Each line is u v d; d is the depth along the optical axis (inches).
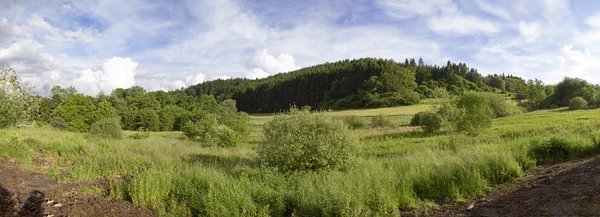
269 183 331.0
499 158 334.0
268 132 430.0
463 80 4867.1
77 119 1711.4
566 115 1108.5
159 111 2508.6
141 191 299.1
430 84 4564.5
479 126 754.2
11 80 630.5
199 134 1069.8
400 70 4168.3
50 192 298.7
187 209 283.1
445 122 562.9
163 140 938.1
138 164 466.9
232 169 430.0
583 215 181.9
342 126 424.5
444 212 246.4
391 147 670.5
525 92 2815.0
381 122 1455.5
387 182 307.3
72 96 1830.7
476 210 238.2
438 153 481.1
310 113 434.6
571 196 217.0
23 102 660.7
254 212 261.1
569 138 423.2
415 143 695.1
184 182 343.3
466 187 289.0
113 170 435.2
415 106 3159.5
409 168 366.9
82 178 379.2
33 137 603.2
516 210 220.4
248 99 5255.9
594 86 2201.0
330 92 4343.0
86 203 277.7
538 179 286.8
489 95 1465.3
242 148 780.6
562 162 352.2
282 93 4963.1
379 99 3506.4
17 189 280.1
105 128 921.5
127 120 2316.7
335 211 244.4
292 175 358.0
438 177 313.3
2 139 451.5
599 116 923.4
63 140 628.7
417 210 257.4
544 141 415.8
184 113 2464.3
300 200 277.3
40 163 443.2
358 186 290.4
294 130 399.2
